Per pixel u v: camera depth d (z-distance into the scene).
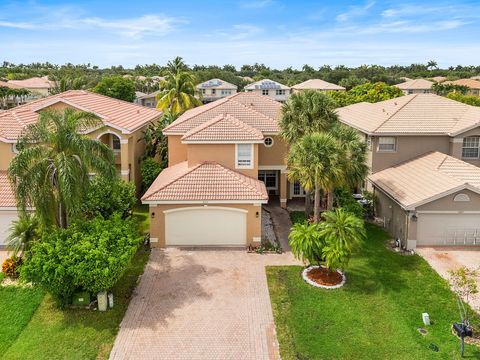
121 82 80.69
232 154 27.62
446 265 22.81
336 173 22.80
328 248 19.86
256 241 25.11
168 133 31.30
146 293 19.91
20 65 165.50
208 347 16.14
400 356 15.58
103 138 33.00
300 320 17.83
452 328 17.09
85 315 18.05
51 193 20.25
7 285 20.47
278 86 98.56
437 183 25.70
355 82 108.69
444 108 32.94
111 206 25.27
